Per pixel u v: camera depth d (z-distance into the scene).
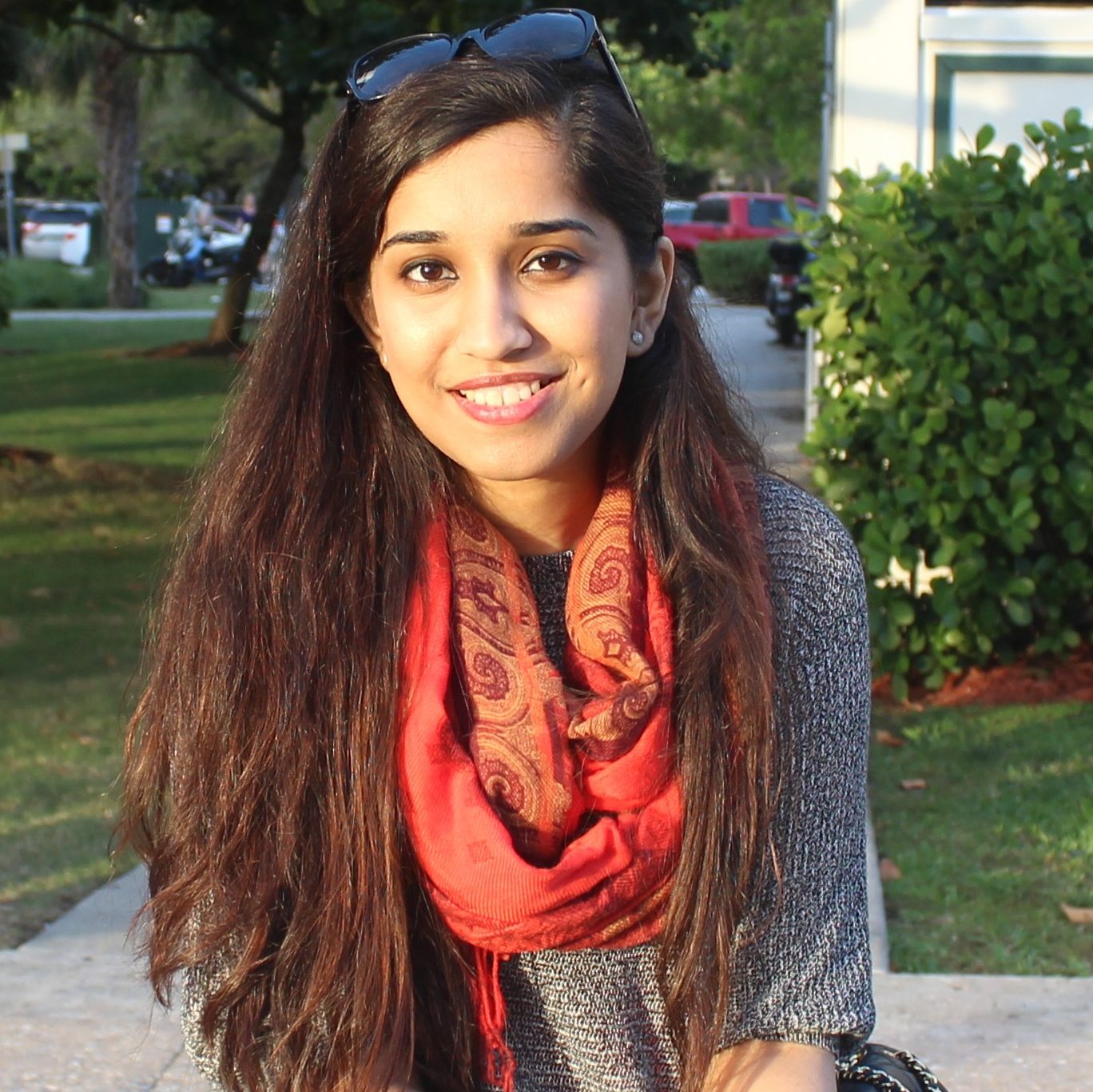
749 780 1.57
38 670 6.73
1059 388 5.62
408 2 8.62
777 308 20.27
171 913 1.64
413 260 1.56
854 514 5.82
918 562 5.91
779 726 1.60
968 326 5.55
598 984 1.63
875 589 5.88
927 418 5.60
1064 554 6.01
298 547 1.65
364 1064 1.57
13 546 9.45
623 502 1.68
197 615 1.66
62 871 4.34
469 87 1.52
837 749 1.64
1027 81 6.51
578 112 1.54
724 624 1.57
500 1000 1.60
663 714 1.57
